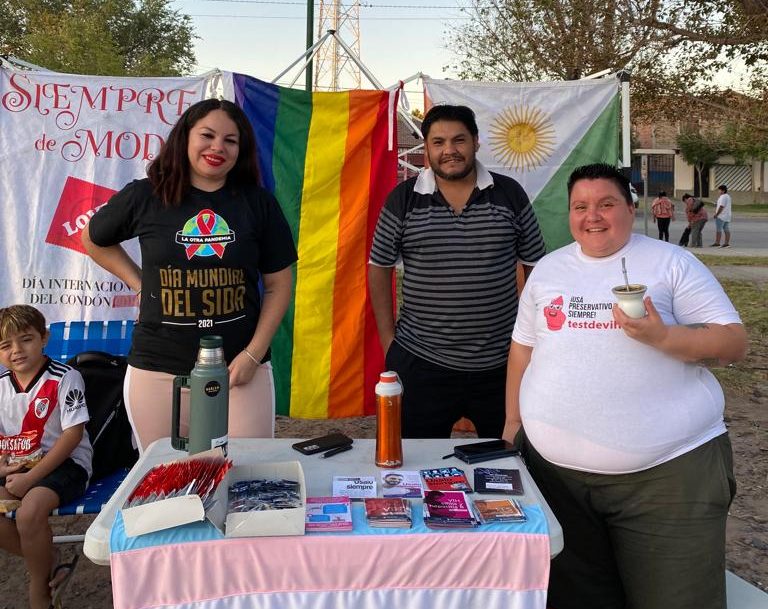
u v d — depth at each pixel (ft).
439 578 5.06
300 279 13.61
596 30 29.25
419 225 9.09
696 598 6.27
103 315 12.92
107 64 57.57
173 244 7.59
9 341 8.79
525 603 5.13
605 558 7.06
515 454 6.70
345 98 13.48
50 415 8.98
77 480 8.96
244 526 4.91
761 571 10.10
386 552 5.00
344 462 6.49
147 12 77.05
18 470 8.85
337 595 5.01
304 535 4.99
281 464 5.78
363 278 13.79
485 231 8.97
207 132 7.41
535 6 31.37
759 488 12.91
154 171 7.61
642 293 5.82
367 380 13.98
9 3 65.62
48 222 12.69
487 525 5.20
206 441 5.98
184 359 7.72
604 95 14.20
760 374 20.47
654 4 27.02
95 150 12.77
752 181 128.88
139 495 5.12
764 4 24.59
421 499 5.64
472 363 9.18
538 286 6.86
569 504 6.84
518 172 14.33
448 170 8.78
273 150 13.35
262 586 4.97
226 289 7.69
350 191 13.61
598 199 6.32
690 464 6.17
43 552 8.46
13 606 9.37
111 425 9.89
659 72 29.99
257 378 8.00
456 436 14.44
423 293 9.20
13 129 12.50
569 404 6.36
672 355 6.01
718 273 39.81
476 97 14.17
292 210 13.48
